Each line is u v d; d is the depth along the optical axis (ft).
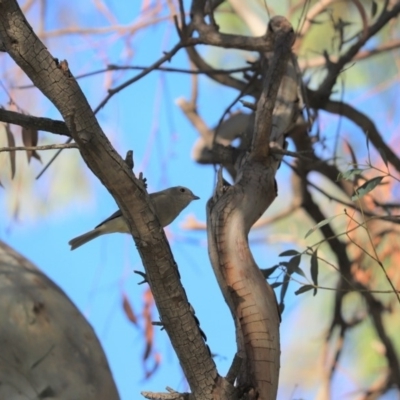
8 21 18.80
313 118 40.34
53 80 19.29
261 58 38.37
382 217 26.05
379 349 44.86
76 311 22.07
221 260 24.77
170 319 21.39
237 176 28.43
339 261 42.45
